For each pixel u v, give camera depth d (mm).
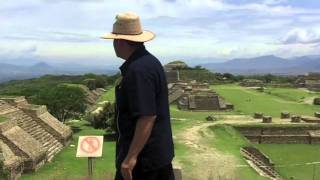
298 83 140000
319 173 49094
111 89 138250
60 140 47312
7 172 29219
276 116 81000
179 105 90000
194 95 90562
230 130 64562
